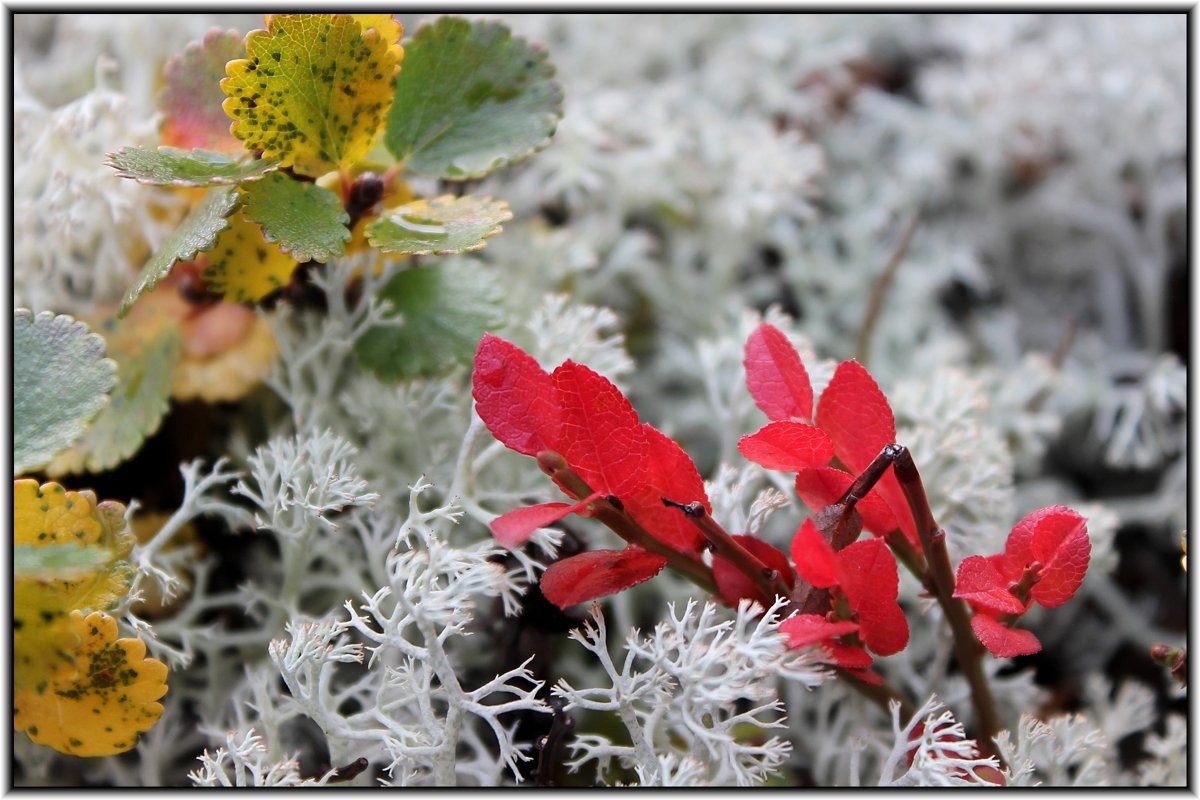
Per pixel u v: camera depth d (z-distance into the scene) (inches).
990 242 15.3
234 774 10.9
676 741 11.2
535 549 10.7
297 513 10.9
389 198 10.9
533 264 12.9
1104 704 11.8
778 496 10.4
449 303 11.1
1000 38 16.0
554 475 9.9
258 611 11.6
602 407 9.9
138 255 11.6
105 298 11.6
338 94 10.3
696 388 13.5
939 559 10.1
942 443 11.6
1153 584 13.2
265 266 10.6
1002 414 13.0
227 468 11.8
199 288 11.3
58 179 11.3
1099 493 13.6
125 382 11.1
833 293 14.4
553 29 15.7
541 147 10.7
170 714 11.2
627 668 10.2
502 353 9.9
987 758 10.3
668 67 16.1
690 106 14.9
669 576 12.0
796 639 9.7
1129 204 15.3
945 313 15.0
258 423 12.0
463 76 10.7
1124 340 14.6
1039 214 15.2
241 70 10.1
